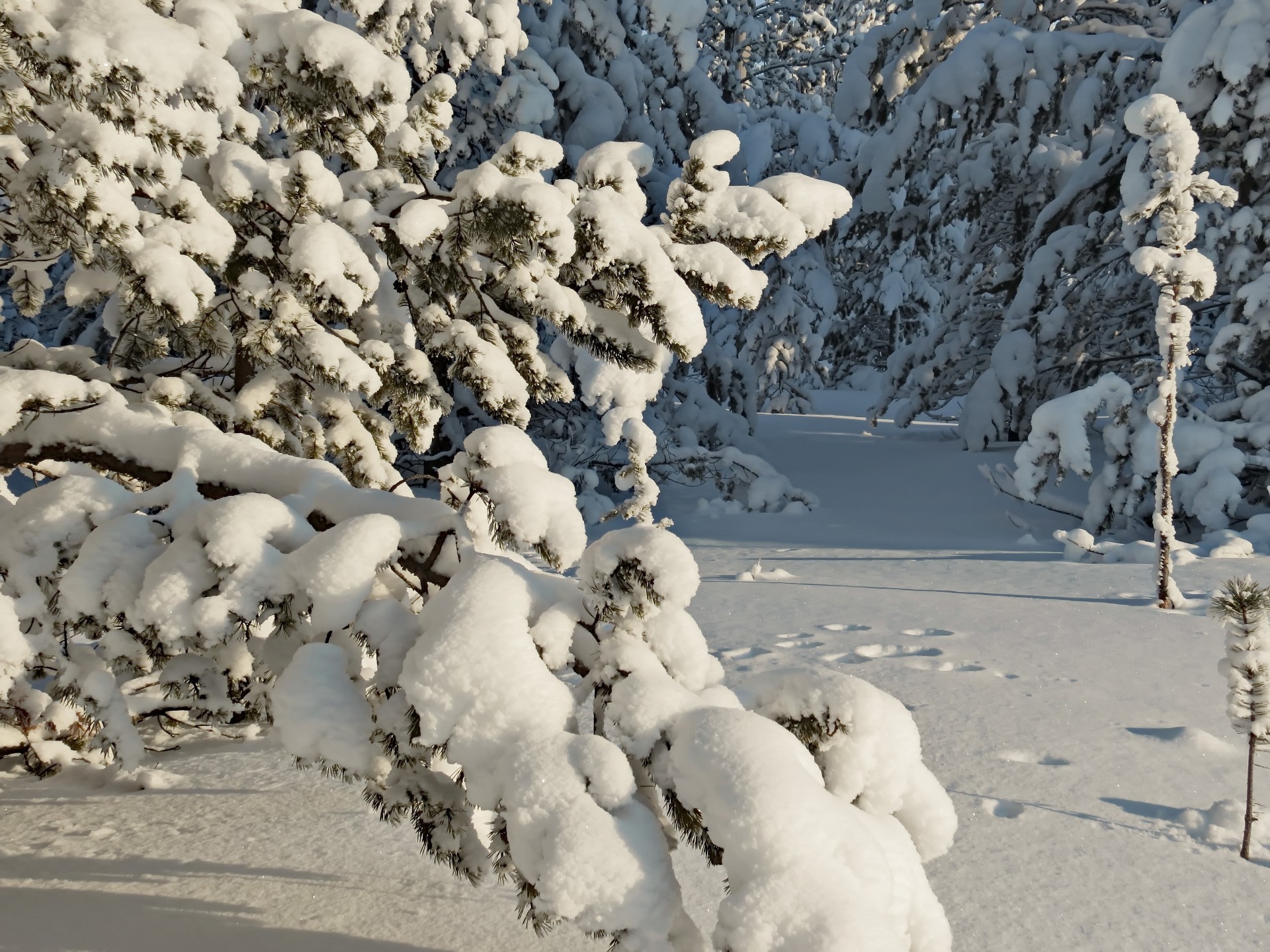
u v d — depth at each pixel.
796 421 19.27
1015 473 10.71
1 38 2.33
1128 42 15.17
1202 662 5.68
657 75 15.05
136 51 2.41
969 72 15.62
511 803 1.90
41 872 3.32
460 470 2.61
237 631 2.41
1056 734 4.52
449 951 2.79
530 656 2.08
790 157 20.73
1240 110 11.86
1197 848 3.43
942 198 18.38
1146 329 14.89
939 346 17.28
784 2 25.17
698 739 1.94
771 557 9.98
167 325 3.86
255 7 3.13
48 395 2.95
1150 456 10.44
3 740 4.46
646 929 1.80
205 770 4.40
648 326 3.06
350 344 3.48
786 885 1.73
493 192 2.91
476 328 3.51
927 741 4.46
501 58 6.21
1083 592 7.70
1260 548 9.80
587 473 13.14
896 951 1.70
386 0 5.74
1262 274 11.75
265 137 4.48
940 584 8.20
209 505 2.43
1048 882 3.19
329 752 2.24
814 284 17.88
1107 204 15.04
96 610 2.39
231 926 2.92
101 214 2.79
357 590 2.28
